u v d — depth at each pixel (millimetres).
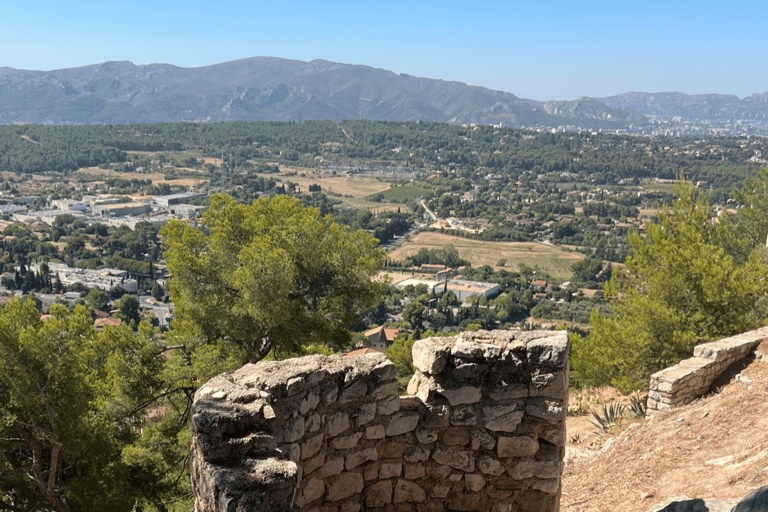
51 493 12594
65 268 162375
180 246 16250
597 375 15297
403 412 5824
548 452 5961
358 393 5562
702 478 8289
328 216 17016
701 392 11859
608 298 16469
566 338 5988
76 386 12562
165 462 13484
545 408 5879
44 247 183250
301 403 5098
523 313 134125
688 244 15359
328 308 16172
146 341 14719
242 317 15914
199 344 15422
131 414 13844
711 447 9312
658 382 11492
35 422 12469
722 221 20578
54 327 12648
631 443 10500
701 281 14055
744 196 21172
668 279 14578
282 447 4902
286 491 4078
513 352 5906
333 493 5488
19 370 11812
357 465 5645
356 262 16203
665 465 9156
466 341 5961
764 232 20406
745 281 13688
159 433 14039
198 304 15820
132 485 13266
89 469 13023
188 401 14500
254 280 14477
